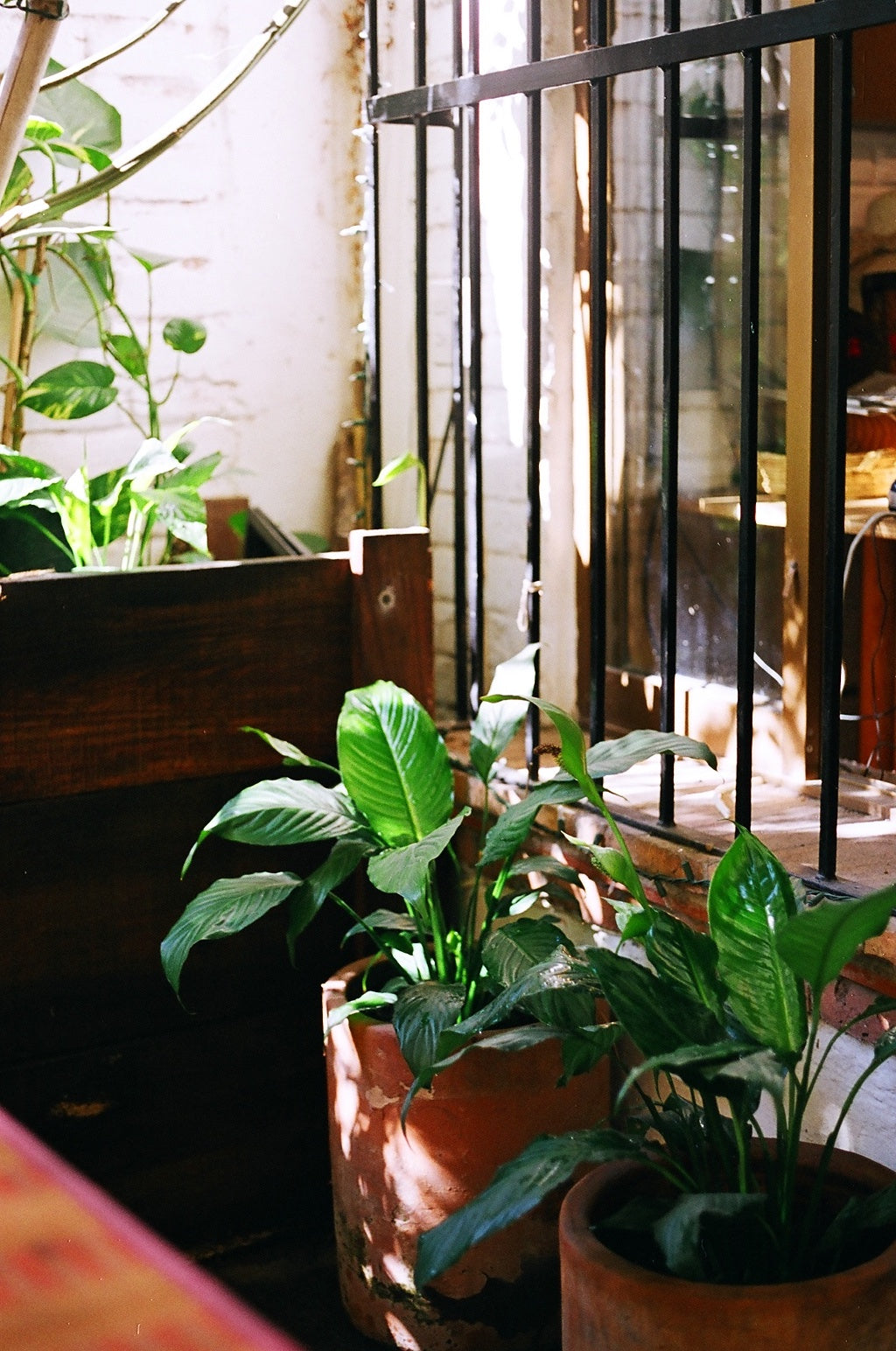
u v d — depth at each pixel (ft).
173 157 9.45
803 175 7.13
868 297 8.46
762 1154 4.97
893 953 5.33
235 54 9.53
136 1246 0.62
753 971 4.54
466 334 9.41
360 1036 6.09
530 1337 6.18
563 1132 6.03
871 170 8.44
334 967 7.61
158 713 7.00
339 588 7.40
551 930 5.98
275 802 6.35
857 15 5.20
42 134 8.16
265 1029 7.45
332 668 7.45
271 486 10.14
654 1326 4.15
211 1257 7.41
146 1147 7.22
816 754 7.66
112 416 9.49
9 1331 0.58
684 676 8.60
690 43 5.89
